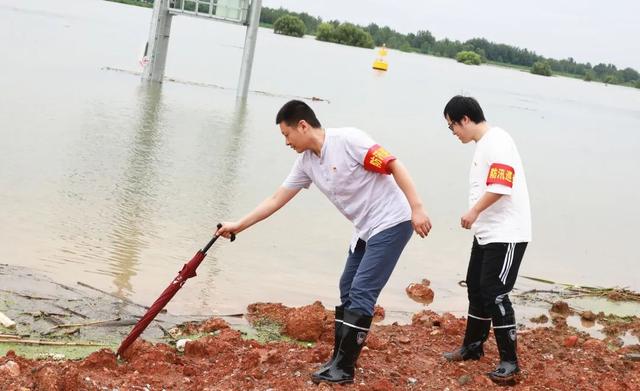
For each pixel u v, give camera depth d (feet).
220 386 18.28
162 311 24.16
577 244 41.04
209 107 73.46
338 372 18.71
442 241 37.22
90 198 36.09
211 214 36.42
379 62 174.70
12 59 86.94
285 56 169.17
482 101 137.49
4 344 20.29
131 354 19.83
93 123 55.62
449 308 28.25
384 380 18.92
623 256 39.45
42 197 35.17
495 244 19.85
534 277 34.01
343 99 99.50
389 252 18.47
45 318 22.31
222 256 30.60
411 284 29.91
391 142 67.21
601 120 135.54
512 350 20.26
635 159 84.33
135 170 43.04
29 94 64.34
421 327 24.81
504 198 19.79
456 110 20.11
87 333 21.71
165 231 32.73
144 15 221.46
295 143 18.57
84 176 40.01
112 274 26.78
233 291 26.94
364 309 18.52
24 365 18.11
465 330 23.30
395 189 18.66
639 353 24.52
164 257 29.35
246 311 25.22
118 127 55.52
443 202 45.70
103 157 45.09
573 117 132.87
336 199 18.84
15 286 24.23
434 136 74.08
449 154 64.13
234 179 44.21
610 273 35.94
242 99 82.99
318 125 18.60
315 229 36.24
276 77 119.14
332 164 18.43
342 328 18.67
